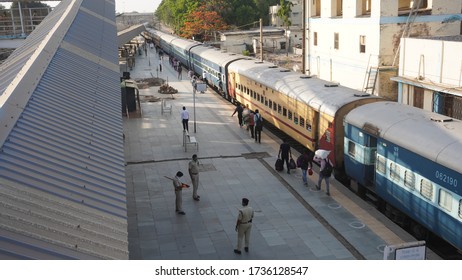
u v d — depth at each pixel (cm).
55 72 1359
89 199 778
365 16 3125
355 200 1670
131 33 5456
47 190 746
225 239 1412
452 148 1178
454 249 1367
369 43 3072
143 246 1371
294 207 1627
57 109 1085
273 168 2044
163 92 3978
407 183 1359
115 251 665
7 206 660
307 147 2097
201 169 2058
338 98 1875
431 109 2475
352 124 1667
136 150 2367
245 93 3125
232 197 1736
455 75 2298
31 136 893
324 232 1435
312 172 1825
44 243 616
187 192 1792
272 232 1447
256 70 2938
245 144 2436
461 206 1124
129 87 3088
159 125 2881
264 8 10112
